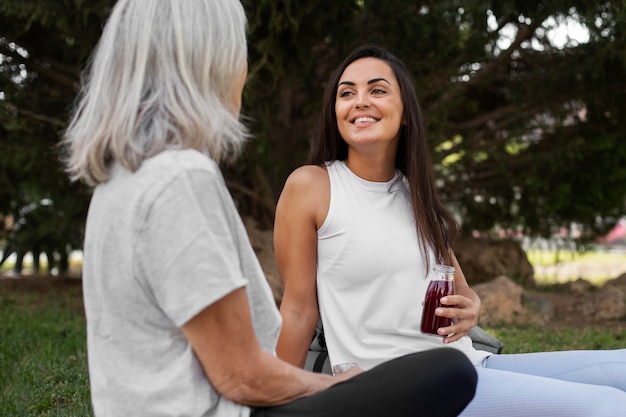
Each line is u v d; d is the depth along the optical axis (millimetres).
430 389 1442
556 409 1828
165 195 1318
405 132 2312
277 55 5008
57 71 6227
